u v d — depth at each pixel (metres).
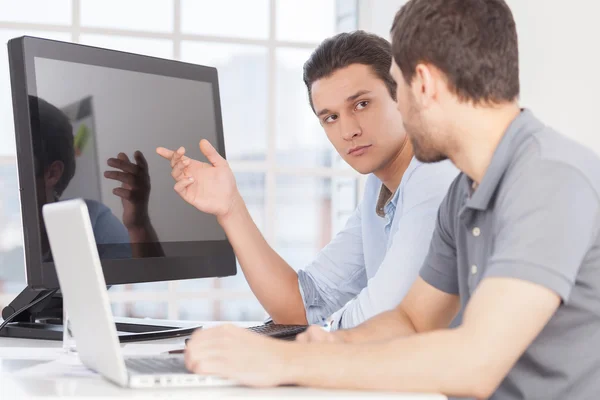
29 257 1.43
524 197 1.06
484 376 0.98
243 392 0.93
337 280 1.90
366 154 1.71
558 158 1.07
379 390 0.97
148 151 1.65
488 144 1.16
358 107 1.70
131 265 1.58
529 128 1.14
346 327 1.54
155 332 1.56
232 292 3.39
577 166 1.06
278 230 3.52
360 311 1.52
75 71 1.52
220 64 3.43
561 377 1.14
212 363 0.97
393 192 1.80
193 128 1.76
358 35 1.72
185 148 1.74
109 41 3.28
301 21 3.53
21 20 3.19
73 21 3.23
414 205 1.55
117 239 1.56
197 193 1.66
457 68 1.13
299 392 0.94
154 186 1.65
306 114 3.55
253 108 3.48
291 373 0.97
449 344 0.98
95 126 1.54
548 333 1.13
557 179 1.05
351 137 1.70
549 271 1.00
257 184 3.49
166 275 1.65
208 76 1.82
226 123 3.45
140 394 0.91
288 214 3.53
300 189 3.54
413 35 1.15
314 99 1.73
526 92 3.44
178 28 3.36
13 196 3.19
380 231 1.84
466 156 1.18
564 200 1.03
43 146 1.45
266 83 3.49
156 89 1.68
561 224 1.02
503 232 1.06
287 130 3.53
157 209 1.65
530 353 1.15
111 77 1.59
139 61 1.65
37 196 1.42
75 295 1.02
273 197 3.50
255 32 3.47
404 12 1.18
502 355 0.98
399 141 1.72
